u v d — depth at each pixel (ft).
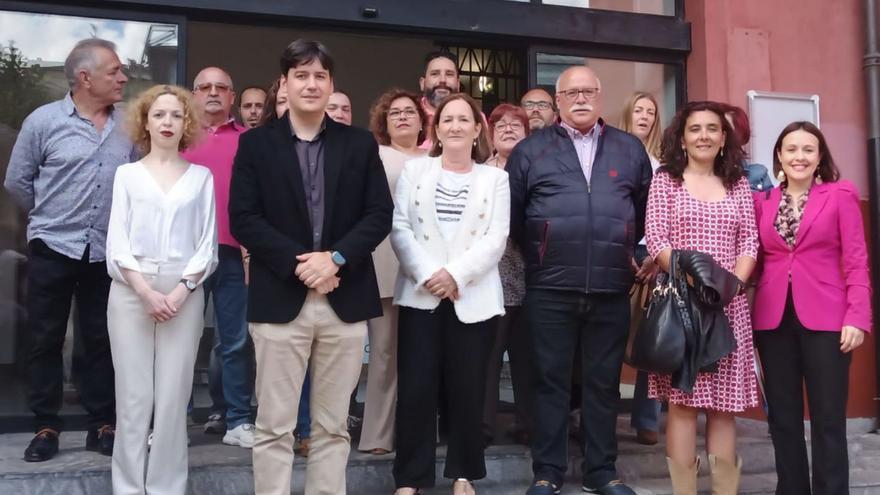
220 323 12.49
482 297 10.49
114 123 11.43
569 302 11.03
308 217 9.59
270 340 9.36
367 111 26.55
